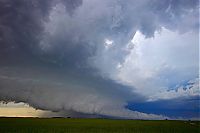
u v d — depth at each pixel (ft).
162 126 221.66
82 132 169.58
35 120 304.91
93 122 274.98
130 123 260.83
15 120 297.53
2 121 270.26
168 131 184.96
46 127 196.95
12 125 212.23
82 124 237.66
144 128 202.28
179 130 191.52
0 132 164.04
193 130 193.88
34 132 166.50
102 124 241.55
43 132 167.02
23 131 169.89
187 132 181.88
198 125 240.94
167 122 283.18
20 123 239.71
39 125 217.36
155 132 177.88
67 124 236.63
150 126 220.43
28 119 328.29
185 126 224.94
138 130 187.93
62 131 173.58
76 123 253.65
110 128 198.18
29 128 187.32
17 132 165.37
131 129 193.67
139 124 245.24
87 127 202.80
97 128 196.24
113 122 278.26
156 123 263.90
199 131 188.55
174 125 234.17
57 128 190.39
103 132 173.17
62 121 289.33
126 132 175.11
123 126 218.18
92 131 176.04
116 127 207.31
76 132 169.27
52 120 311.27
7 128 184.96
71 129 185.68
